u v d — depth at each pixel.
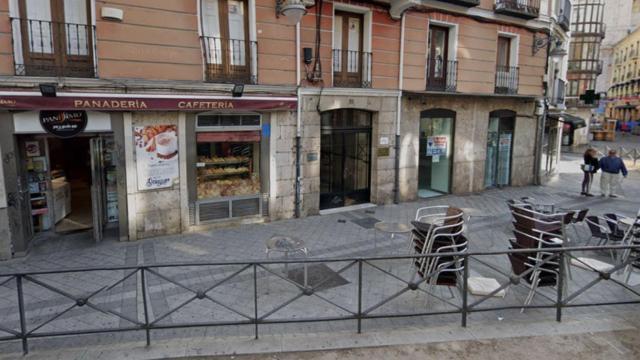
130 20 7.55
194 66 8.25
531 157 14.95
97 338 4.54
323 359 4.04
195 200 8.68
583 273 6.54
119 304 5.39
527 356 4.09
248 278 6.23
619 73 50.88
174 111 8.21
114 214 8.85
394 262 6.96
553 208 8.02
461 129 12.66
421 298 5.55
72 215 9.19
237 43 8.82
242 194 9.30
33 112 7.04
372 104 10.70
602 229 7.30
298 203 9.88
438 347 4.25
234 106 8.56
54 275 6.32
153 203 8.21
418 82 11.45
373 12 10.38
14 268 6.66
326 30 9.75
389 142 11.19
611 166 12.82
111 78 7.46
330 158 10.62
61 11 7.25
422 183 12.44
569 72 33.19
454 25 11.91
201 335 4.61
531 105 14.45
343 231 8.87
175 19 7.96
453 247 5.28
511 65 13.75
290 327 4.79
